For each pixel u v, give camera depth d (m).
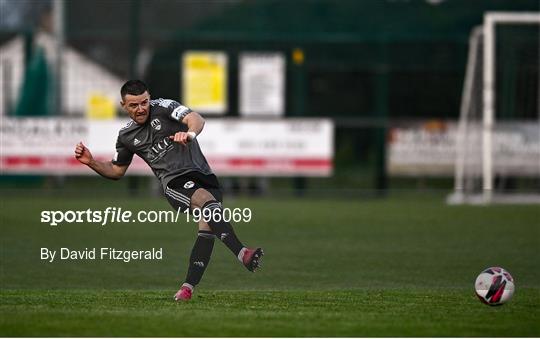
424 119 86.25
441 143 84.38
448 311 31.58
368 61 89.19
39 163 81.81
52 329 27.69
